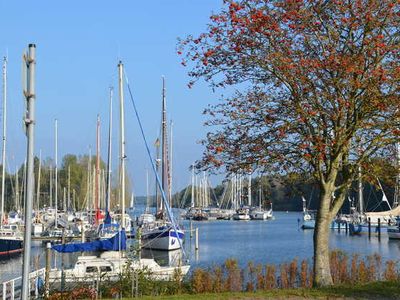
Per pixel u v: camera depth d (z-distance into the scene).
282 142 17.47
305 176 18.22
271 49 17.05
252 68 17.72
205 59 17.66
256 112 17.55
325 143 16.83
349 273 21.42
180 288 19.66
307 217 90.38
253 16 16.59
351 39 17.05
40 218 74.62
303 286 19.61
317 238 18.14
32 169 8.55
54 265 35.03
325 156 17.25
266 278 20.41
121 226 37.44
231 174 18.38
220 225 100.88
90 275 23.03
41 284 21.62
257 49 17.17
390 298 15.20
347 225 72.50
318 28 17.09
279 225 100.19
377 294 15.76
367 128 16.95
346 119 17.08
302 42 17.08
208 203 129.88
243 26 16.97
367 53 16.52
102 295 19.03
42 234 58.38
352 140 17.52
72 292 19.00
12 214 76.88
